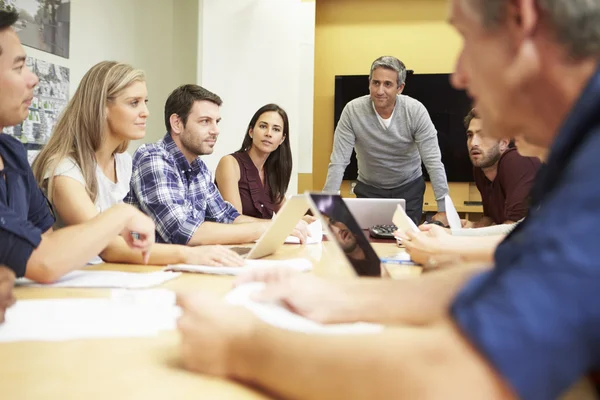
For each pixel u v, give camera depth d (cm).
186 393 52
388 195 398
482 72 54
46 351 66
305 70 518
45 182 177
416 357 39
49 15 365
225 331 56
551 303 35
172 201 208
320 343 46
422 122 371
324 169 572
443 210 373
